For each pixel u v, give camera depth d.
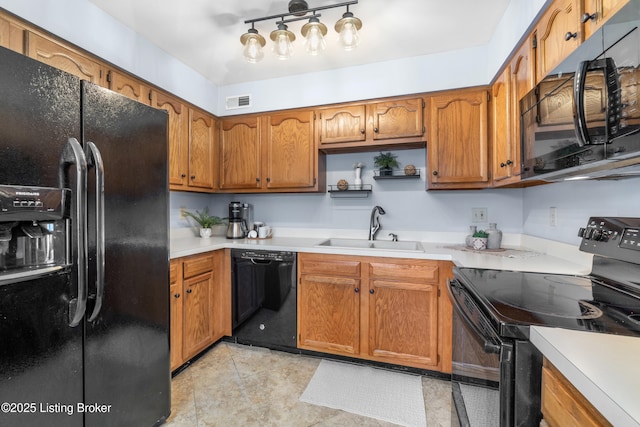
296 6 1.59
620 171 1.02
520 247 2.19
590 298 1.00
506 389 0.78
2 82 0.90
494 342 0.81
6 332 0.92
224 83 2.67
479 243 2.03
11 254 0.98
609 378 0.52
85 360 1.14
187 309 2.03
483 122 2.07
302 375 1.97
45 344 1.01
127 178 1.29
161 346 1.48
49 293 1.02
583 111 0.88
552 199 1.81
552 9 1.25
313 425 1.52
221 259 2.40
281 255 2.24
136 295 1.34
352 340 2.09
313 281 2.17
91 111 1.14
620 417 0.44
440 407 1.66
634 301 0.96
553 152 1.12
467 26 1.84
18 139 0.93
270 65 2.35
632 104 0.71
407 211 2.55
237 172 2.69
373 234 2.55
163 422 1.51
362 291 2.06
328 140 2.43
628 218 1.11
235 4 1.65
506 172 1.79
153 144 1.42
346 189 2.59
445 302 1.89
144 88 2.00
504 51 1.72
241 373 1.99
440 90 2.14
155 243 1.44
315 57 2.22
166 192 1.50
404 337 1.98
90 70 1.66
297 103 2.49
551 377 0.71
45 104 1.00
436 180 2.17
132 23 1.82
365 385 1.86
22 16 1.33
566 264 1.54
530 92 1.32
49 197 0.98
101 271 1.10
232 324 2.38
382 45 2.05
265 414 1.60
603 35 0.82
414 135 2.22
